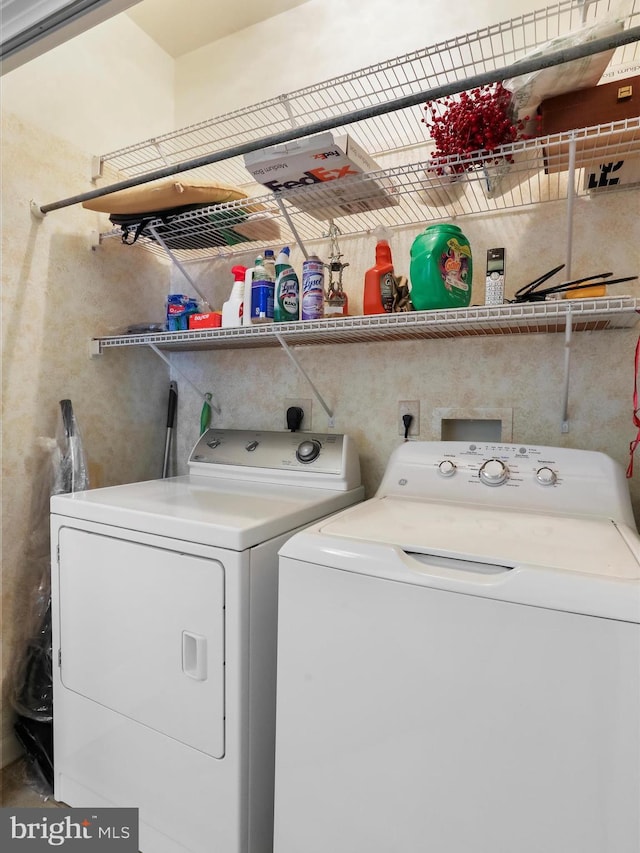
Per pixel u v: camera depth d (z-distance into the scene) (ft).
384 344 6.01
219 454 6.35
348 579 3.18
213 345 6.93
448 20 5.85
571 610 2.57
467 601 2.81
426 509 4.27
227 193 5.62
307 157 4.37
